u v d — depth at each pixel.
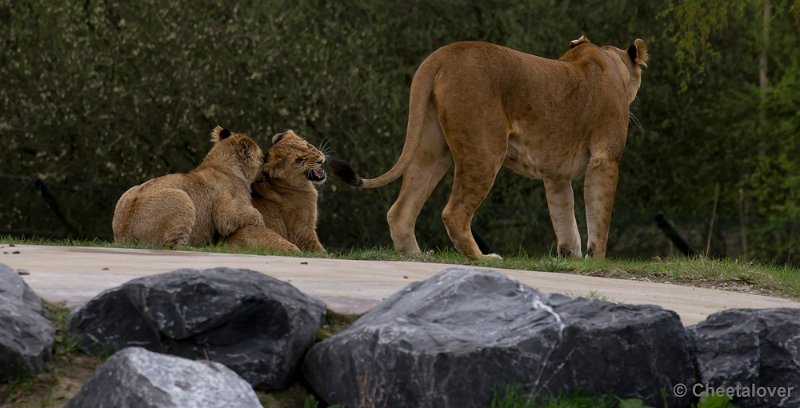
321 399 7.51
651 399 7.35
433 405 6.96
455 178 14.35
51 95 26.84
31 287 8.39
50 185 21.84
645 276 12.76
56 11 26.67
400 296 7.84
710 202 38.09
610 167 15.41
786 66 41.03
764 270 14.09
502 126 14.33
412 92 14.30
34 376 7.05
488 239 27.14
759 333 7.71
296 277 9.90
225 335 7.30
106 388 6.41
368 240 28.11
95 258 10.84
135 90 27.22
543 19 33.00
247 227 14.79
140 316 7.43
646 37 35.72
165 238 14.07
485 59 14.27
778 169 39.84
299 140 15.59
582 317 7.39
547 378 7.10
